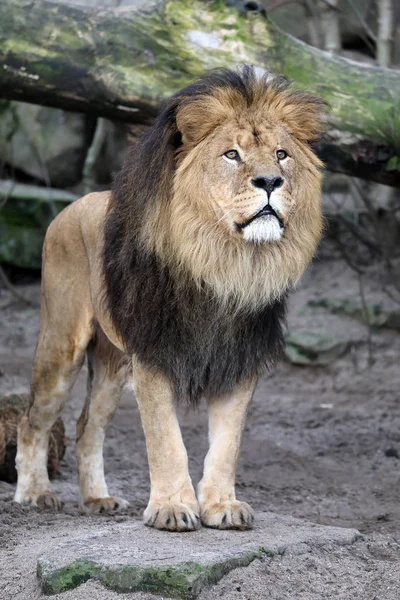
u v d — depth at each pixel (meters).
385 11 22.91
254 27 14.44
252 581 8.99
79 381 21.59
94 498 12.04
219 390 10.66
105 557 9.02
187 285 10.11
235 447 10.59
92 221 11.63
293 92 10.27
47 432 12.44
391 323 24.34
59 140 31.61
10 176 32.09
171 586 8.69
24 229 29.62
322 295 26.28
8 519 11.33
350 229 24.08
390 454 16.45
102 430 12.22
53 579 8.89
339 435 17.97
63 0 15.12
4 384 20.73
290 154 10.01
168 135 10.06
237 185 9.67
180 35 14.38
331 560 9.78
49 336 12.23
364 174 14.86
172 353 10.28
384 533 11.77
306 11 25.73
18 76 14.67
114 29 14.45
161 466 10.30
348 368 23.17
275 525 10.64
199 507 10.34
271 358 10.92
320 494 14.12
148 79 14.45
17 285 29.89
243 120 9.89
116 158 32.16
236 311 10.22
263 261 10.05
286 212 9.74
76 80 14.62
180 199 9.90
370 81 14.52
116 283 10.69
